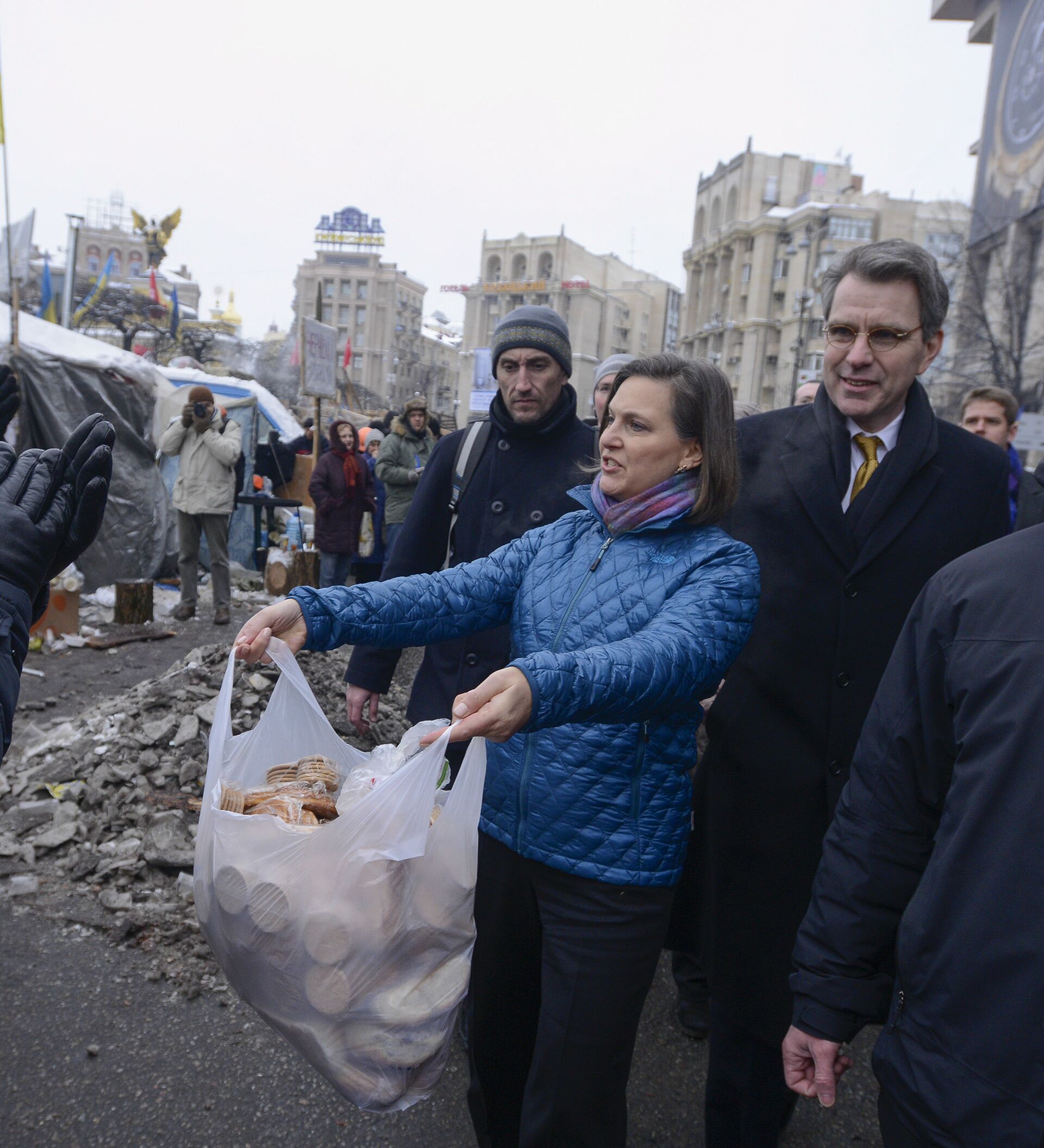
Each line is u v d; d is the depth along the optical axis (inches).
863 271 69.7
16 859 124.3
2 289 419.8
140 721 151.2
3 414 46.3
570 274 4003.4
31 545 41.4
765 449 79.0
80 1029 91.7
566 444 95.3
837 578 73.3
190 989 98.6
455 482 98.9
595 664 49.5
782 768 73.5
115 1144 77.2
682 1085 93.6
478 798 52.1
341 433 316.5
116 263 3932.1
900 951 46.9
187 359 598.2
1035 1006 40.2
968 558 48.1
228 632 287.6
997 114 865.5
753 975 74.0
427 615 64.2
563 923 60.9
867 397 71.5
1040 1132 39.8
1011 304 798.5
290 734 60.2
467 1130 83.2
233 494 297.0
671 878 61.4
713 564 59.3
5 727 39.0
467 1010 90.3
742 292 2790.4
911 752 50.5
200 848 49.1
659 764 60.3
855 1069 99.0
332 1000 46.8
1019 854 41.2
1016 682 42.4
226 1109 82.4
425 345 4815.5
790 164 2832.2
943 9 1129.4
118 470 334.0
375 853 46.7
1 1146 75.9
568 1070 59.3
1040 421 317.4
